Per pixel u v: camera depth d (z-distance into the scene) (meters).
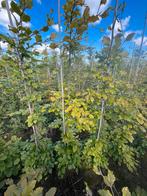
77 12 1.25
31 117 1.85
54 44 1.44
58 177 2.18
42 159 2.00
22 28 1.28
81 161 2.37
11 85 2.75
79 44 1.53
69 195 1.98
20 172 2.08
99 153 2.16
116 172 2.36
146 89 4.24
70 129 2.23
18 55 1.59
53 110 2.12
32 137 2.32
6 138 3.27
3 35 1.25
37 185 2.04
